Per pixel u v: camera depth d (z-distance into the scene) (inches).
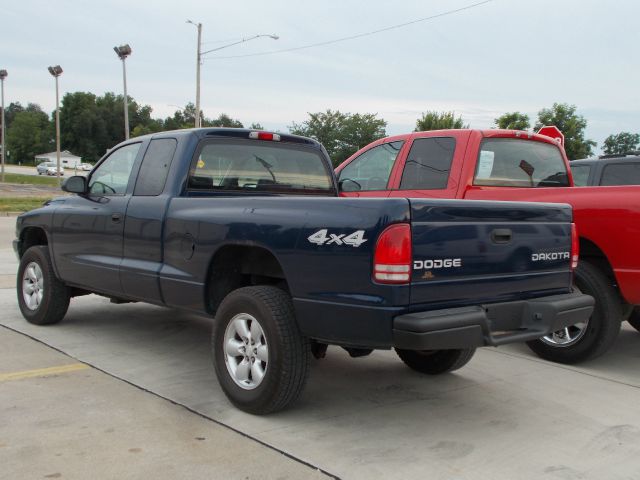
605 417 169.0
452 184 243.6
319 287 146.8
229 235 167.0
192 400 171.2
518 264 159.5
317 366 212.1
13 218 908.6
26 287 259.0
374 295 137.7
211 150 199.8
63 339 234.5
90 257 222.7
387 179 272.5
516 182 255.4
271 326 152.9
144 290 198.7
